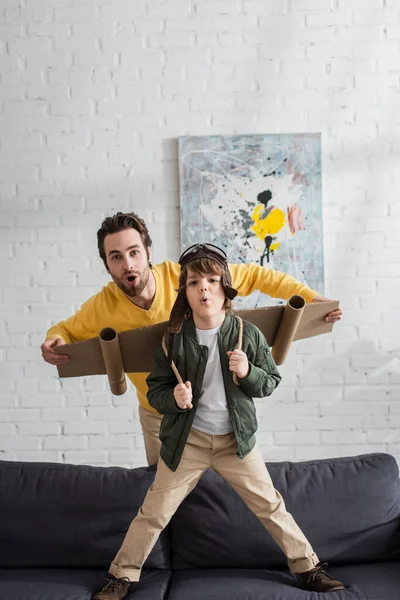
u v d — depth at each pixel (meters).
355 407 3.90
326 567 2.43
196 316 2.36
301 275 3.83
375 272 3.88
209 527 2.46
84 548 2.45
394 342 3.90
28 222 3.84
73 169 3.84
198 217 3.81
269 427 3.89
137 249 2.54
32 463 2.64
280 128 3.85
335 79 3.85
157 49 3.82
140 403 2.94
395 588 2.23
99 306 2.71
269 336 2.49
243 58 3.83
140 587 2.30
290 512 2.47
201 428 2.32
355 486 2.53
